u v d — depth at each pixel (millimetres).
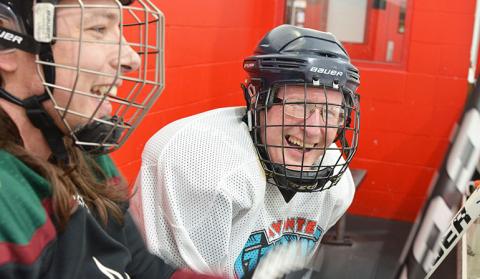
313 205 1484
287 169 1338
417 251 861
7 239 795
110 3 902
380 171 3910
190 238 1330
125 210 1137
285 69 1311
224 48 3385
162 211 1364
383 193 3928
